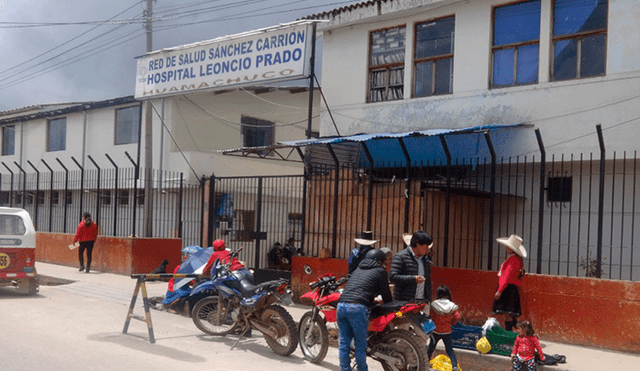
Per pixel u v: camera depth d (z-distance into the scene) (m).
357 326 6.58
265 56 13.20
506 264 8.25
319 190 12.15
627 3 10.69
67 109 22.56
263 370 7.23
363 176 11.39
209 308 9.17
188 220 18.38
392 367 6.82
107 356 7.38
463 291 9.66
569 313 8.63
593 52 11.16
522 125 11.33
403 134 10.76
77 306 11.27
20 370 6.51
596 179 11.09
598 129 8.79
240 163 20.28
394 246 10.77
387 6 13.47
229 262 8.98
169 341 8.55
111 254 16.52
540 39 11.65
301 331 8.00
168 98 19.31
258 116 21.58
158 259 16.33
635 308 8.14
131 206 20.03
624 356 8.00
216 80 14.08
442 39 13.10
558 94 11.37
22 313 10.23
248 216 16.08
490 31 12.32
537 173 11.69
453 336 8.07
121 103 20.84
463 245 11.48
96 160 21.81
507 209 11.05
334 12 14.41
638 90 10.52
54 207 23.03
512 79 12.09
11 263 11.99
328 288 7.77
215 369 7.12
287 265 15.46
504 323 8.77
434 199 10.70
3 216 12.01
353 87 14.34
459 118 12.57
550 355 7.38
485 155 12.12
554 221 11.52
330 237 11.84
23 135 25.38
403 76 13.63
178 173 18.78
